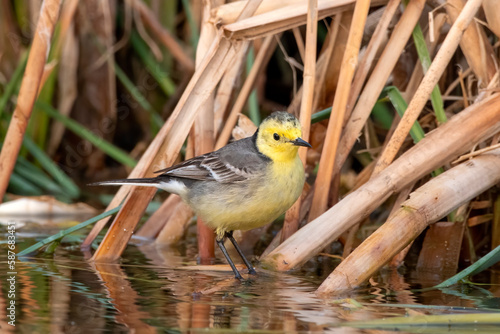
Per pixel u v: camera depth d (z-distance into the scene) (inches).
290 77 695.7
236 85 495.5
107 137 717.3
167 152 426.0
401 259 431.2
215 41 417.7
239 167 399.9
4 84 680.4
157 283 369.7
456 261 431.5
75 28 674.8
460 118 412.2
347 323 291.0
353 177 556.4
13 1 687.1
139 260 437.7
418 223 374.3
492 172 403.2
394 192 407.5
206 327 284.8
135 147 720.3
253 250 488.7
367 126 514.3
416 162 406.3
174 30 702.5
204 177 409.1
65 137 721.0
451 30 406.0
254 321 295.0
